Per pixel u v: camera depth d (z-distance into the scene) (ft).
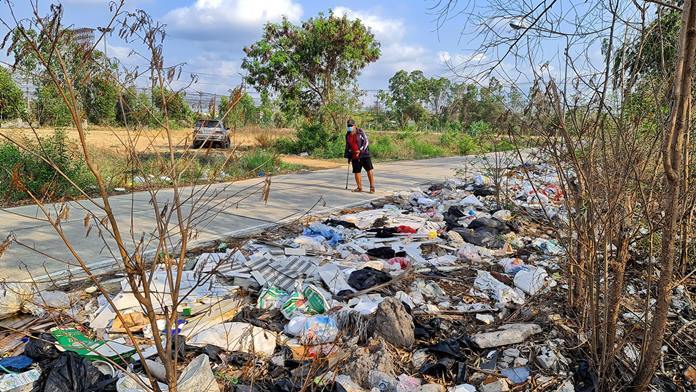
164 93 7.14
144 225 25.07
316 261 20.01
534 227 26.48
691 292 16.55
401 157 76.28
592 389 11.45
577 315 13.67
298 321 14.20
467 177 46.11
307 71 78.38
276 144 71.46
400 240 23.76
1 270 17.66
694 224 16.90
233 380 11.54
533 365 12.57
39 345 11.93
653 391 11.48
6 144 32.09
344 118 78.54
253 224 26.08
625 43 11.16
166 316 7.28
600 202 11.70
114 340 12.87
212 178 8.73
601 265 12.89
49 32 5.75
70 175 33.09
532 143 12.73
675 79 8.84
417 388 11.43
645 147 11.69
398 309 13.84
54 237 22.30
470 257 21.12
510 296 16.74
